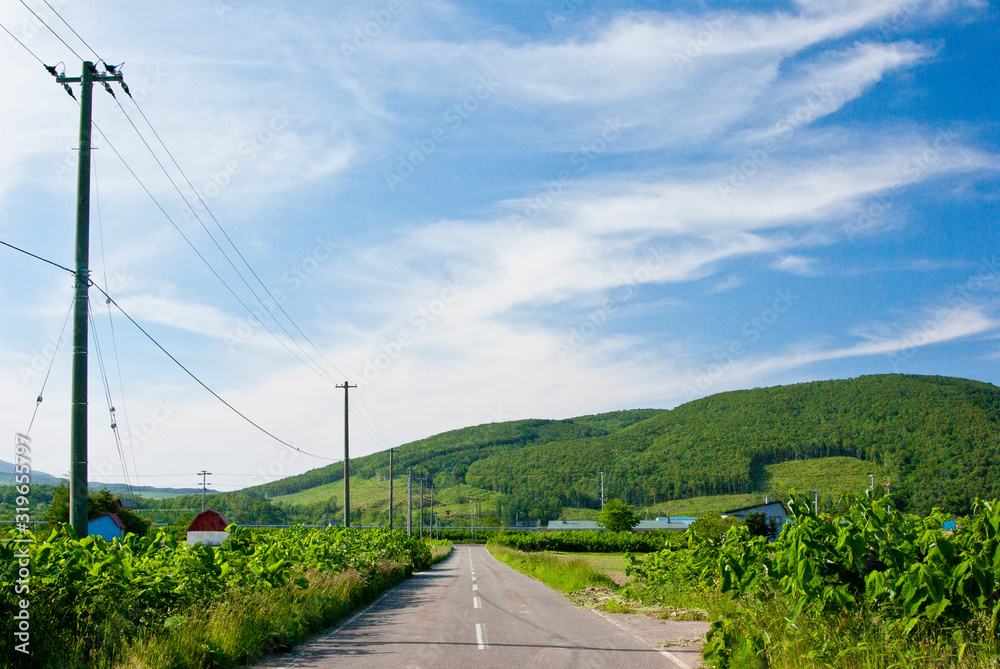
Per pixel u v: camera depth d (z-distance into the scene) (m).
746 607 9.41
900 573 7.61
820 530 8.20
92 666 7.59
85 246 11.75
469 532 123.19
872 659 6.81
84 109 12.07
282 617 11.87
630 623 13.88
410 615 15.84
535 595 21.91
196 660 8.49
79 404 11.26
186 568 11.30
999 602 6.80
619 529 90.62
